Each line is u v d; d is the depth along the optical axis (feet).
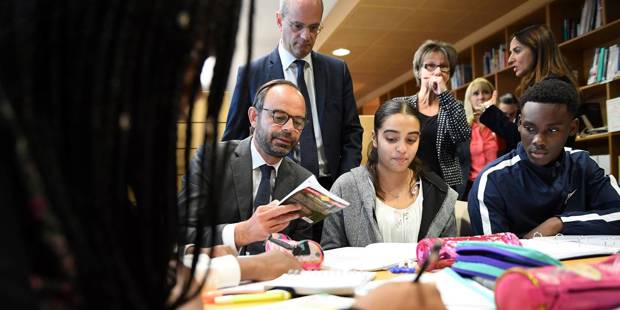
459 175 7.25
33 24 0.68
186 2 0.81
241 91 0.99
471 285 2.24
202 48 0.88
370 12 14.70
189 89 0.91
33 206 0.71
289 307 2.16
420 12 14.70
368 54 19.47
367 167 5.68
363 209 5.42
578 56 11.94
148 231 0.87
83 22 0.71
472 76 15.92
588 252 3.16
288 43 6.82
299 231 5.28
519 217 5.12
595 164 5.42
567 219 4.62
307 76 6.98
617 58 10.21
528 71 7.48
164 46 0.80
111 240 0.78
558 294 1.56
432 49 7.66
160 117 0.84
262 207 4.06
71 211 0.71
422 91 7.69
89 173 0.75
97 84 0.73
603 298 1.61
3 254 0.63
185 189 1.02
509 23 13.84
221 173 1.06
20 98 0.67
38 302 0.66
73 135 0.74
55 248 0.73
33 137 0.67
